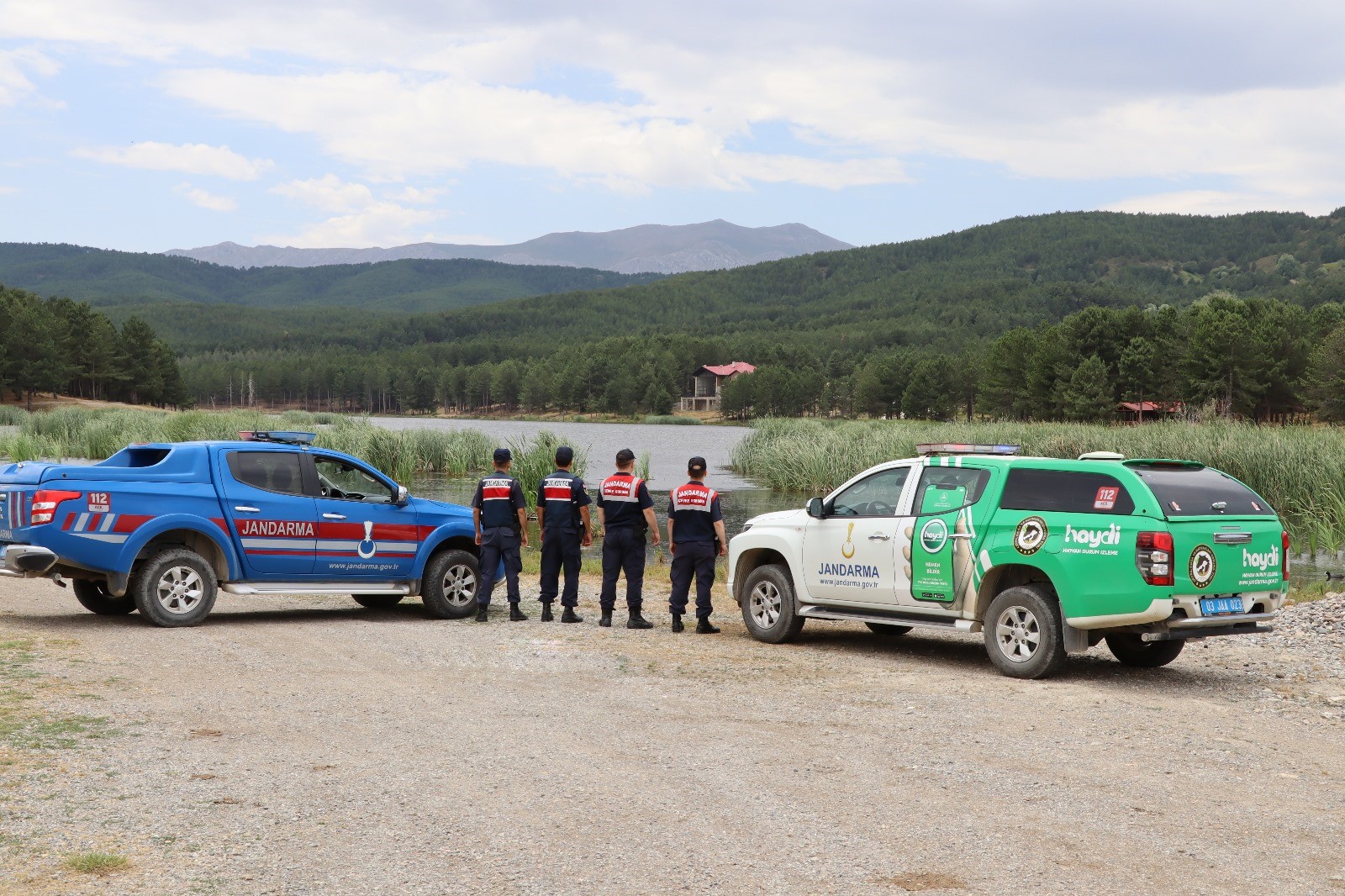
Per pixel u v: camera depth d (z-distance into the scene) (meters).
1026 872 4.61
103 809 5.21
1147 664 9.88
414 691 8.11
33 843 4.73
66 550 10.17
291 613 12.48
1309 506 22.72
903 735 6.97
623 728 7.07
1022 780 6.00
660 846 4.86
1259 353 95.50
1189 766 6.36
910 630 12.02
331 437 39.25
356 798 5.48
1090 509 8.72
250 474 11.30
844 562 10.26
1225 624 8.59
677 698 8.02
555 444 30.73
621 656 9.84
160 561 10.70
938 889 4.41
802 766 6.21
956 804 5.55
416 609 13.12
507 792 5.64
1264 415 98.38
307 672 8.72
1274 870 4.70
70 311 164.12
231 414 56.84
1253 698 8.40
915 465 10.05
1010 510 9.17
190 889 4.27
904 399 159.38
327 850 4.75
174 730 6.73
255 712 7.29
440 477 38.50
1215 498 8.74
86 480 10.34
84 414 56.66
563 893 4.32
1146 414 108.88
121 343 166.88
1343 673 9.41
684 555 11.51
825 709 7.71
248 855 4.66
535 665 9.30
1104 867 4.69
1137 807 5.55
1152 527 8.30
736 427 156.75
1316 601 13.08
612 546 11.75
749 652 10.22
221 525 11.02
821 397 192.62
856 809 5.43
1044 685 8.72
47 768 5.83
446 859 4.66
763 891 4.37
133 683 8.07
